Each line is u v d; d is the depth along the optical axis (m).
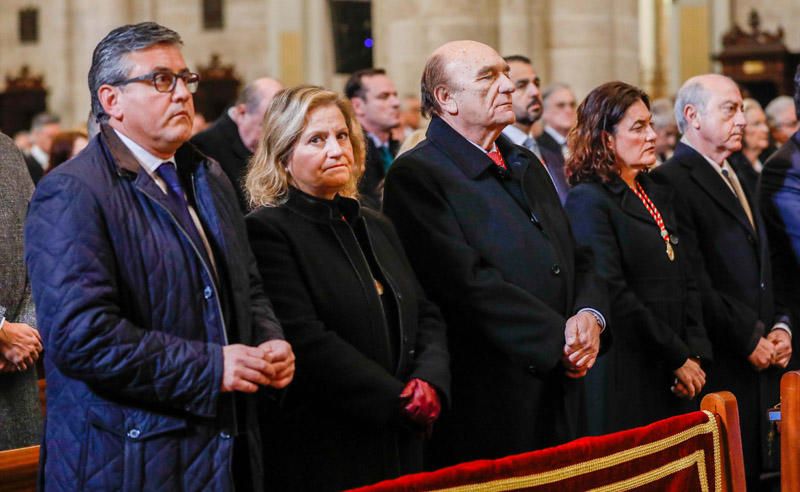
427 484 2.85
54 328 2.97
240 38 17.11
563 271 4.18
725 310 5.09
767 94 13.15
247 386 3.05
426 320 3.91
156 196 3.13
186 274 3.13
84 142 7.52
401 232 4.20
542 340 3.98
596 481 3.16
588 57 10.05
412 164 4.24
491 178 4.22
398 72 10.19
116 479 3.00
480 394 4.15
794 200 5.49
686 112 5.36
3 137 4.18
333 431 3.62
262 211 3.73
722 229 5.22
